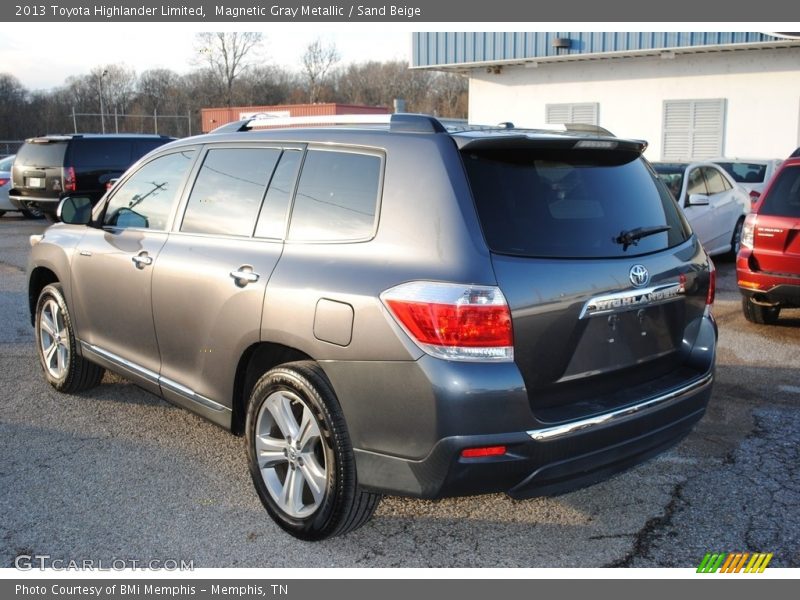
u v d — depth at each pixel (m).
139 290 4.53
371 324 3.17
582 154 3.60
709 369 3.81
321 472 3.49
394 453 3.16
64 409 5.34
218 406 4.04
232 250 3.95
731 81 19.03
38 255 5.65
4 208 19.27
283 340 3.53
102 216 5.13
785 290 7.24
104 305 4.92
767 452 4.65
